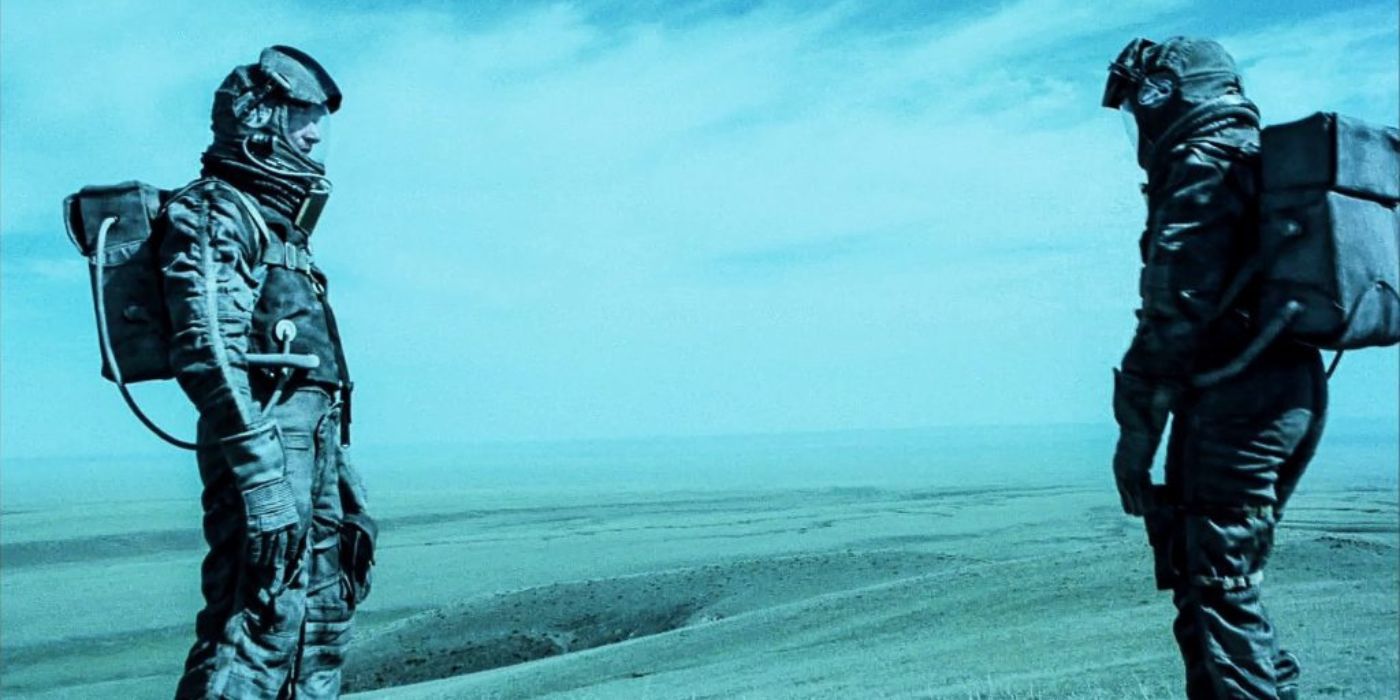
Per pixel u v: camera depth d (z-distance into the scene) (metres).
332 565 5.90
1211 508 5.45
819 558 30.95
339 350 5.98
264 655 5.46
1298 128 5.29
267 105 5.79
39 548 73.44
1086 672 10.95
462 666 24.66
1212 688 5.46
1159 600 15.48
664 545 82.69
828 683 13.07
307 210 5.88
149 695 25.67
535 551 79.12
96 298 5.46
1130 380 5.59
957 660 13.16
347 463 6.12
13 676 28.97
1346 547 16.75
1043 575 18.28
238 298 5.42
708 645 18.52
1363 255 5.27
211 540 5.55
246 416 5.31
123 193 5.51
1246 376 5.42
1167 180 5.59
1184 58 5.68
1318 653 10.38
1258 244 5.45
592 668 18.27
